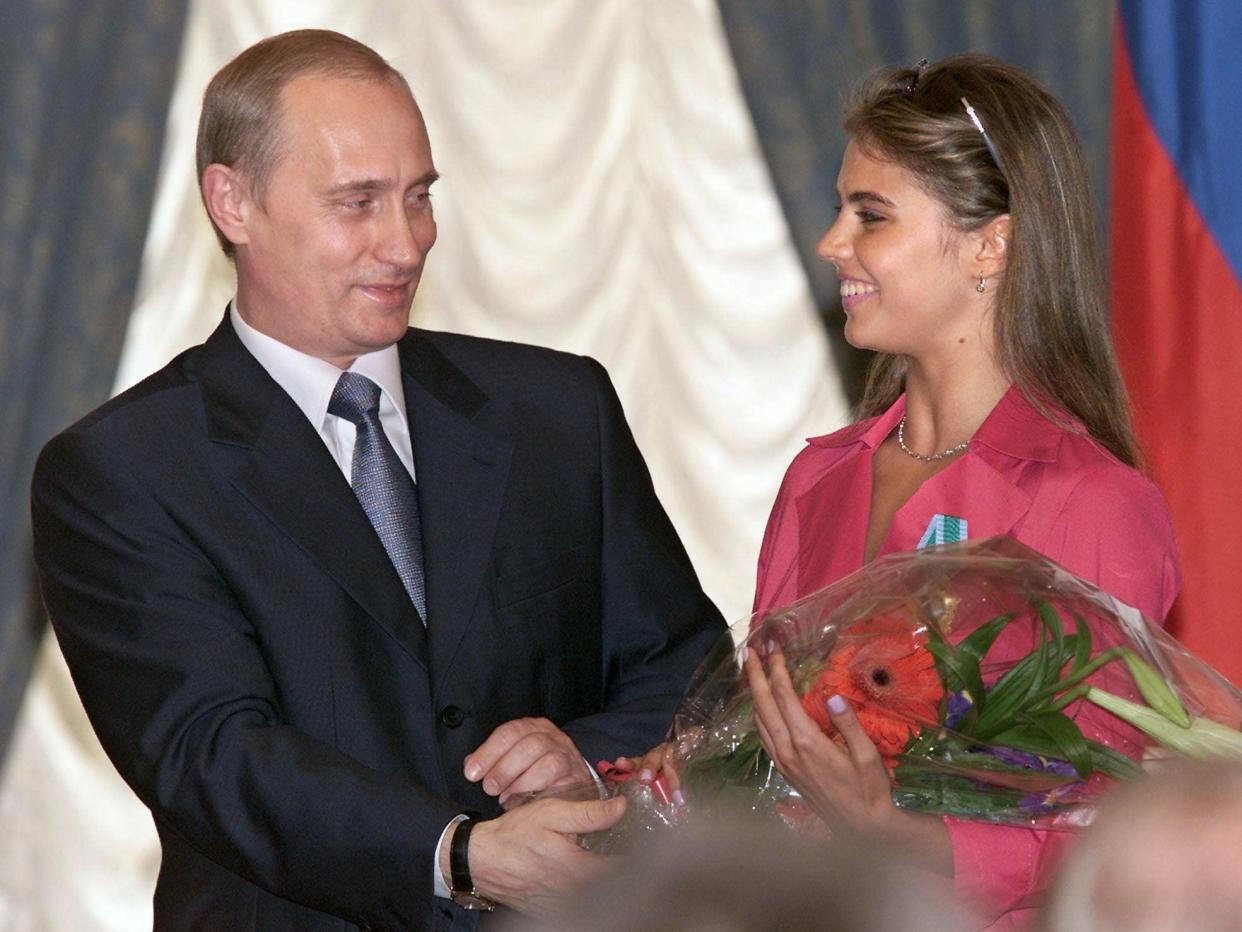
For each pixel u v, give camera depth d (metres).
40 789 16.48
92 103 16.11
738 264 16.92
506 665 8.80
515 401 9.35
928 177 8.20
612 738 8.77
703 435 17.05
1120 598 7.71
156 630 8.30
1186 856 2.71
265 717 8.25
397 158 8.47
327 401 8.87
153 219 16.44
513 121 16.78
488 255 16.83
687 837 2.79
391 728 8.46
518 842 7.52
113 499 8.45
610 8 16.83
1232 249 15.56
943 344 8.41
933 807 6.83
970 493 8.11
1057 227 8.14
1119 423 8.27
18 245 15.96
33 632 16.16
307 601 8.45
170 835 8.91
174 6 16.20
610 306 16.95
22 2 16.00
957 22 16.36
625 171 16.92
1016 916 7.48
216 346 8.99
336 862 7.85
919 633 6.86
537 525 9.09
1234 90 15.72
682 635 9.34
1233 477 15.35
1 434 15.95
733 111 16.81
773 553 9.12
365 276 8.50
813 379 16.92
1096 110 16.20
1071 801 6.65
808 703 6.83
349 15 16.59
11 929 16.50
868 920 2.61
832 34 16.39
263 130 8.48
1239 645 15.27
